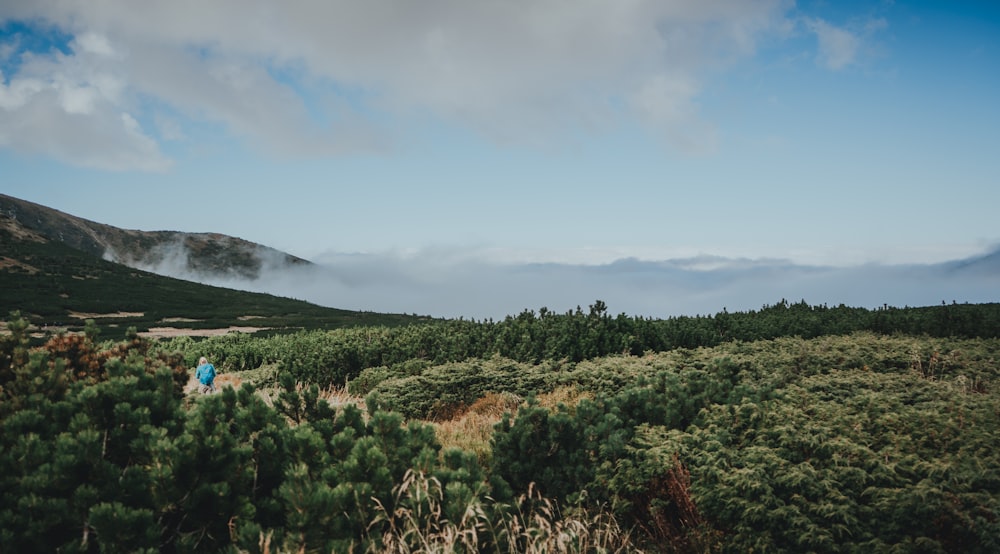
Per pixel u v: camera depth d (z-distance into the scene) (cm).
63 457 417
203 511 438
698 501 561
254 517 461
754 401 751
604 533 592
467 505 477
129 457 489
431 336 1995
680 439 654
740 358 1156
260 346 2495
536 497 638
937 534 476
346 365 1891
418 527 469
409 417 1233
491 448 759
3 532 376
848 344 1297
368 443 525
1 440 466
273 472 510
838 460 560
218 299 10144
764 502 522
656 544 595
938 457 577
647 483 634
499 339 1750
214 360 2503
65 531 401
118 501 418
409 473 513
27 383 565
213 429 479
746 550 520
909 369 1089
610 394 1048
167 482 422
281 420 569
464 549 468
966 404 744
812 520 508
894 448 589
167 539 439
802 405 773
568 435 670
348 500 470
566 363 1425
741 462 588
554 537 536
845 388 890
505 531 499
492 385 1307
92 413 491
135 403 512
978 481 509
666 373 857
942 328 1566
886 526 488
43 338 4478
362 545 442
